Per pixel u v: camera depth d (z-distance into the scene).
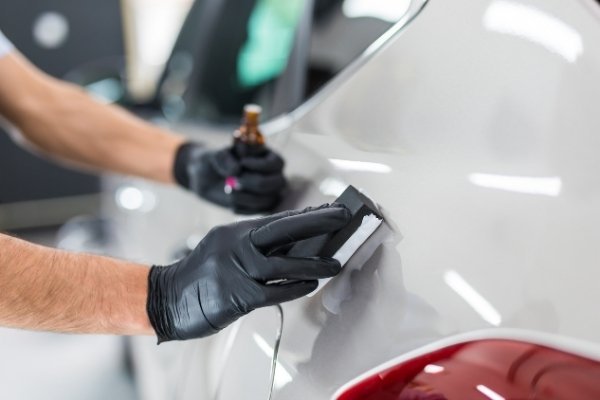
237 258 0.85
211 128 1.83
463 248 0.76
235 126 1.75
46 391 2.39
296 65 1.43
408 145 0.87
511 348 0.70
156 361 1.57
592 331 0.69
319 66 1.31
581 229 0.73
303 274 0.83
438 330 0.74
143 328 0.92
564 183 0.76
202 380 1.08
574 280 0.71
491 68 0.83
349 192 0.84
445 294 0.75
